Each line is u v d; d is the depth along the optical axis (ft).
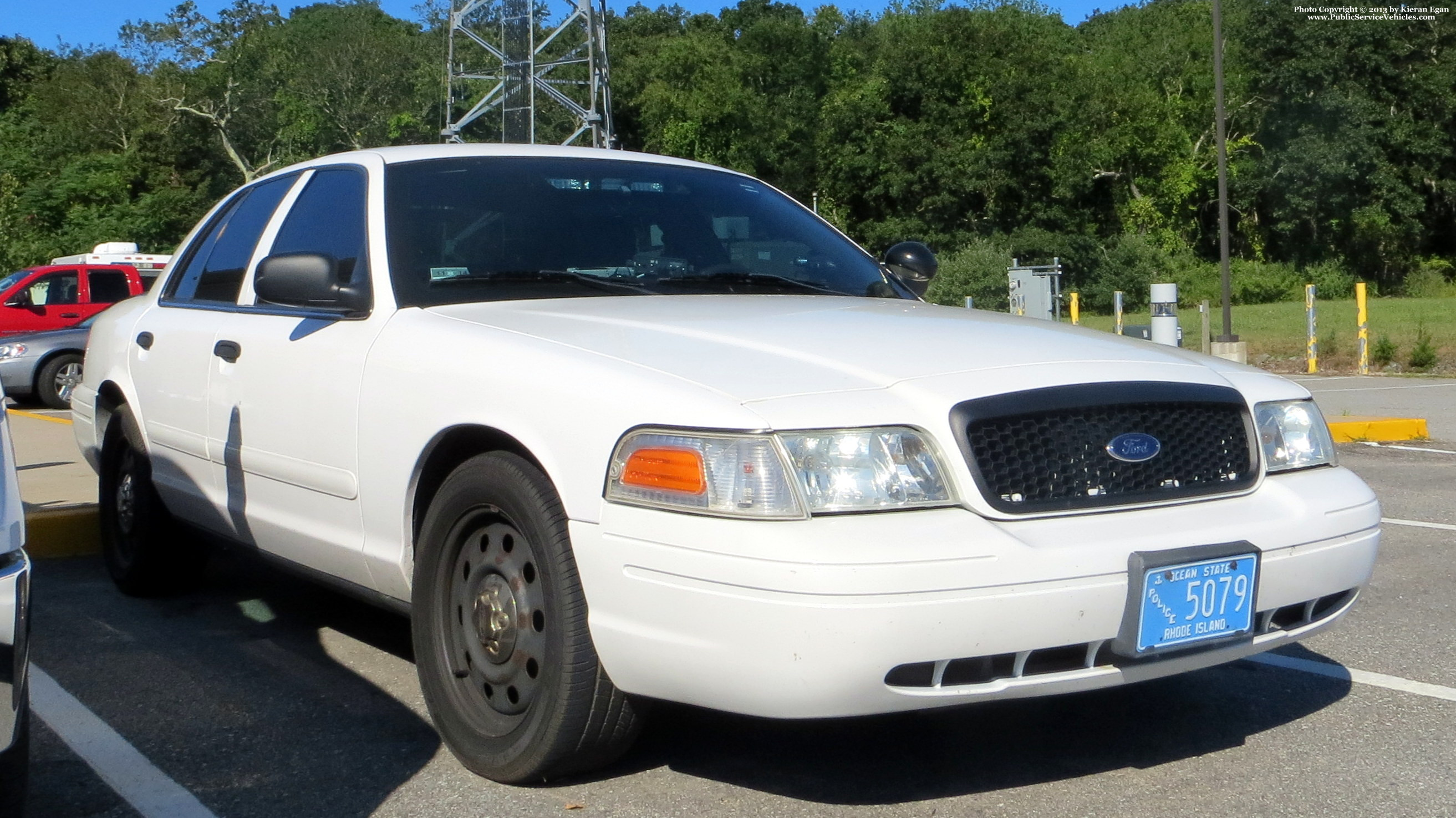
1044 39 192.65
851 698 8.68
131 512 16.98
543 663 10.04
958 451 9.24
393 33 213.05
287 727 12.12
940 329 11.14
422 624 11.18
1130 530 9.47
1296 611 10.70
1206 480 10.25
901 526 8.89
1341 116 177.88
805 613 8.53
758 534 8.71
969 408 9.37
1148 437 9.96
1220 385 10.69
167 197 173.17
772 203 15.55
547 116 157.69
